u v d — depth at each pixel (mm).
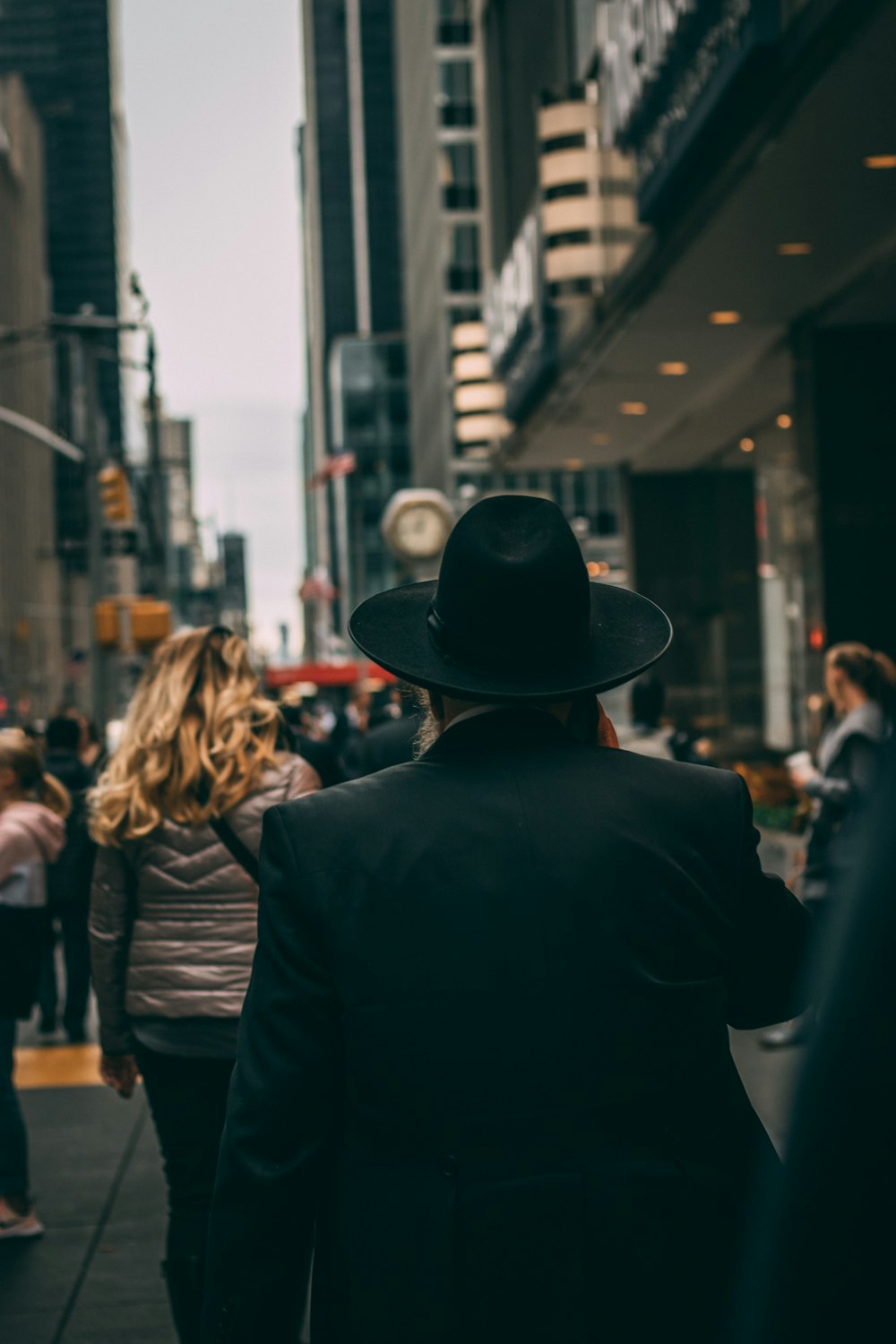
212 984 3494
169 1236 3512
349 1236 1696
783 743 22734
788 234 14047
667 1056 1721
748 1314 1104
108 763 3836
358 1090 1743
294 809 1887
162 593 33438
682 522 28016
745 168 12188
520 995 1708
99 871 3691
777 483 23406
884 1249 1013
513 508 1975
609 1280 1605
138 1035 3557
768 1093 6359
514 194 25328
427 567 17484
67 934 8938
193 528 138500
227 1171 1760
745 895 1909
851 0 9445
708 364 19734
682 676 27734
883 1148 1001
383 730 6059
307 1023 1770
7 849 5098
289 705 6129
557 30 21094
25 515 124500
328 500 175625
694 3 12336
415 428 83125
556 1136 1668
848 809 6434
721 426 24031
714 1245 1662
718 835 1877
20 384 125188
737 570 25719
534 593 1880
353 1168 1734
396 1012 1723
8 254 122625
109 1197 5613
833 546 16703
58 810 6891
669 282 15688
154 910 3582
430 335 73250
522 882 1760
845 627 16625
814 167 12172
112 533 25188
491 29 28234
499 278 26484
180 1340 3443
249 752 3652
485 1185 1645
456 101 67750
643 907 1764
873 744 6430
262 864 1885
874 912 1010
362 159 190875
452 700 2064
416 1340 1611
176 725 3604
